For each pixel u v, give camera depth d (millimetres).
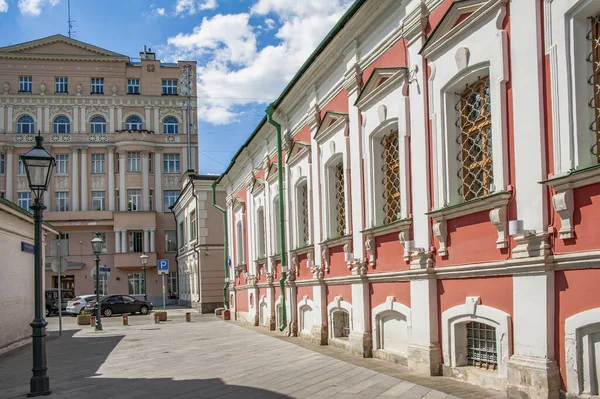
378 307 10641
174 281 50625
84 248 49094
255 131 19141
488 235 7523
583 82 6223
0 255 15414
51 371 12023
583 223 6070
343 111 12383
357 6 10602
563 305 6332
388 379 8484
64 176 50625
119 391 9305
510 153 7141
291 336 15984
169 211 51594
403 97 9562
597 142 6164
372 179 10883
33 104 50906
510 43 7109
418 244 9094
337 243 12602
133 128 52438
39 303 9719
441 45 8383
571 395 6176
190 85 53938
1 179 49812
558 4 6344
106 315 35656
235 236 25219
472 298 7789
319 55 12891
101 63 52594
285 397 7906
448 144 8438
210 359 12547
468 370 7926
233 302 26062
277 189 17844
